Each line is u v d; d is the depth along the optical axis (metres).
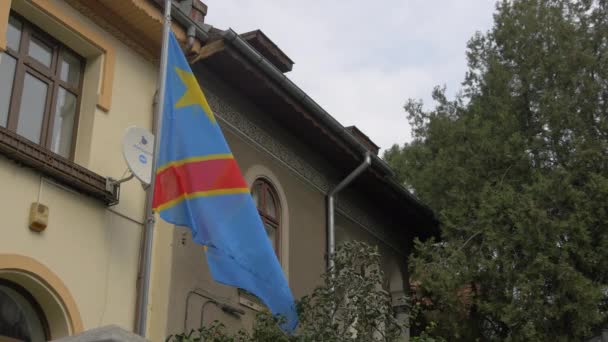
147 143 9.48
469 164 14.32
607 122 13.77
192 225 9.23
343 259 10.55
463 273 13.32
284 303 9.70
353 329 10.70
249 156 12.38
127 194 9.97
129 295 9.65
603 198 12.98
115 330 4.89
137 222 10.00
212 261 9.31
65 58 9.95
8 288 8.65
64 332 8.75
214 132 9.75
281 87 12.23
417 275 13.65
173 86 9.66
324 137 13.50
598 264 12.93
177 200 9.33
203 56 11.16
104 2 10.14
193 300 10.56
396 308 14.20
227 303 11.12
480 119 14.70
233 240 9.42
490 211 13.23
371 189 15.27
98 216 9.48
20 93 9.16
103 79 10.03
